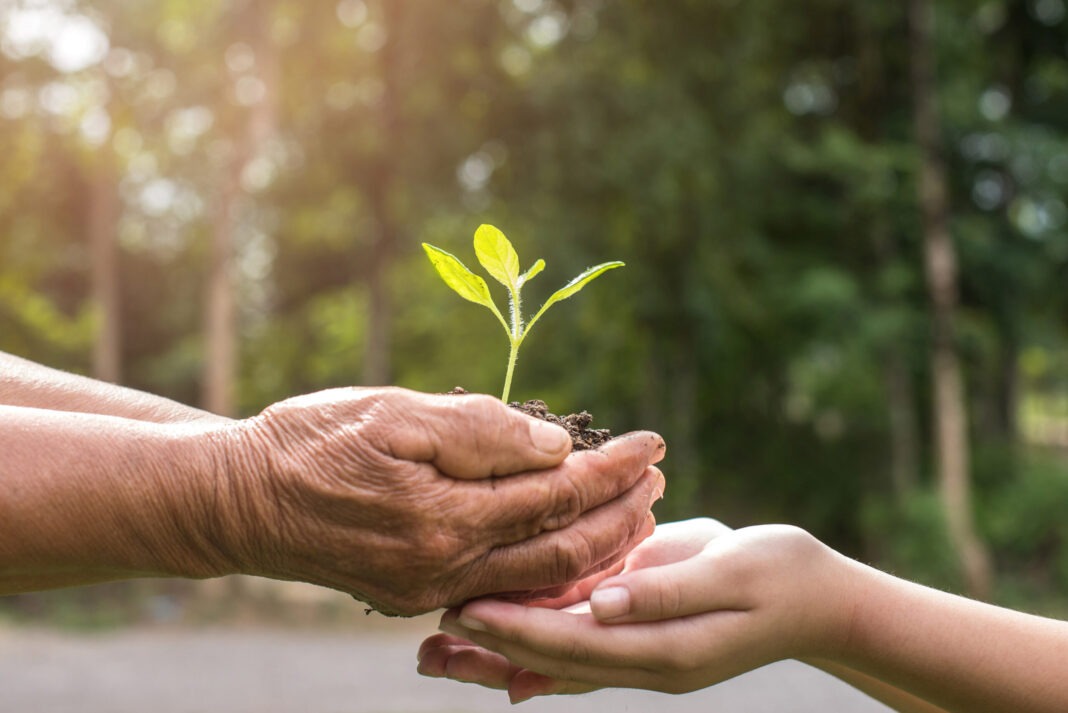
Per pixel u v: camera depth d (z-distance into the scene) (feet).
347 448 3.61
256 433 3.68
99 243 41.16
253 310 75.61
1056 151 44.93
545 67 39.75
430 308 54.39
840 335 44.62
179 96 37.91
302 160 42.96
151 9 36.70
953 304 44.57
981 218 48.14
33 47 36.99
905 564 41.96
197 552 3.71
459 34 39.27
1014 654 4.09
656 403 48.73
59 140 39.86
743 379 53.78
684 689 4.10
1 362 4.75
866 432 52.34
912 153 43.52
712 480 54.44
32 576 3.80
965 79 46.11
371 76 42.47
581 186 39.81
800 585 4.03
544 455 3.84
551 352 46.57
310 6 40.16
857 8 44.73
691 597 3.83
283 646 31.07
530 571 3.99
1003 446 51.06
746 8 42.63
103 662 27.58
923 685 4.22
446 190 41.37
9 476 3.38
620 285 43.27
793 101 50.85
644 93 39.96
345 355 62.18
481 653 4.47
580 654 3.84
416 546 3.71
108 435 3.58
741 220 45.91
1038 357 63.57
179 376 72.90
